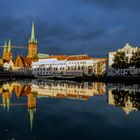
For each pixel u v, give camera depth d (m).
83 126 30.61
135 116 37.25
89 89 93.06
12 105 48.12
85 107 46.75
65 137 25.66
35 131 27.72
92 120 34.31
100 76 181.12
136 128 29.88
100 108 45.28
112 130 28.86
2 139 24.33
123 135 26.77
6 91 80.88
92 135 26.64
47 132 27.38
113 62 182.62
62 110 42.75
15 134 26.25
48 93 77.38
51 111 41.53
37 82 150.75
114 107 46.47
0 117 35.47
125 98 61.00
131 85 111.31
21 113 39.06
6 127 29.23
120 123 32.62
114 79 155.25
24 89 90.94
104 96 68.19
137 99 58.50
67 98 63.81
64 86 112.25
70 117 36.25
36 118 35.06
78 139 25.03
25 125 30.52
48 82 152.25
